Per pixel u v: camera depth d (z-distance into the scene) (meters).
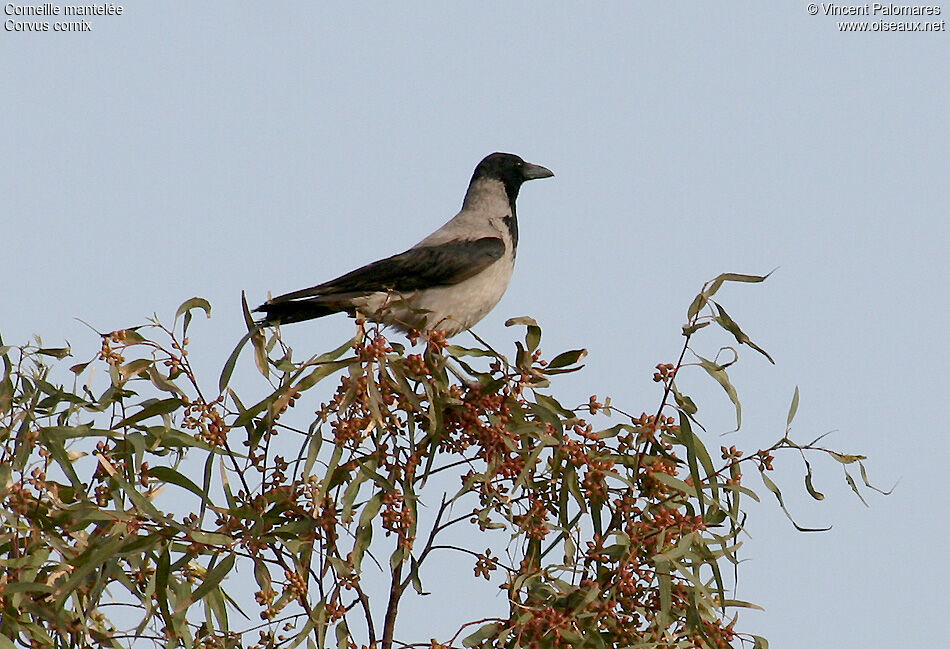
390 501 10.36
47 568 10.34
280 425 10.36
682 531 10.38
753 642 10.63
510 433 10.76
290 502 10.12
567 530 10.59
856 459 10.71
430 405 10.66
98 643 10.15
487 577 10.49
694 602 10.25
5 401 10.71
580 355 10.86
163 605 9.98
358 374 10.44
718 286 10.56
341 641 10.09
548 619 10.01
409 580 10.58
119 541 9.79
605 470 10.70
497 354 10.88
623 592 10.38
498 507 10.71
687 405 10.73
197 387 10.39
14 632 9.91
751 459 10.81
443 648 9.94
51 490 10.48
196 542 9.81
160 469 10.48
